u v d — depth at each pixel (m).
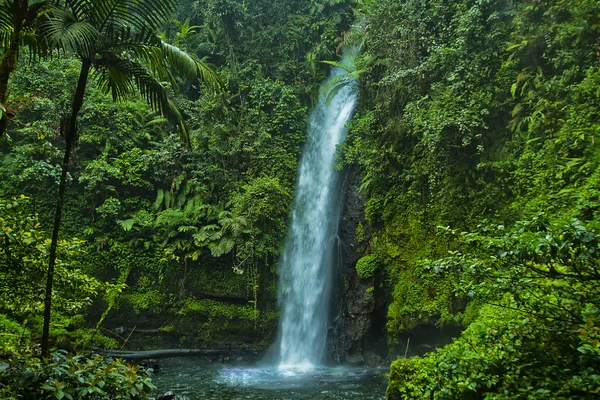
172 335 16.09
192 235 16.55
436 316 12.27
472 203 12.21
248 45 19.89
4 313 12.70
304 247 17.23
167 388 11.10
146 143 18.39
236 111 18.81
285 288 16.83
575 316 4.11
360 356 14.34
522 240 3.93
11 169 15.29
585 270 3.86
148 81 6.43
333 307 15.59
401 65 14.30
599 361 4.12
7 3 5.48
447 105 12.27
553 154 10.04
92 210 16.56
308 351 15.52
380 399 9.84
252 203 16.47
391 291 14.20
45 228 15.99
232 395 10.36
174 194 17.42
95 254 16.09
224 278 16.48
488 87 11.92
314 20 20.52
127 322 15.84
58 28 5.14
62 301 7.29
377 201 14.95
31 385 5.14
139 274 16.47
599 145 8.84
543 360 4.40
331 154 17.73
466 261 4.38
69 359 5.66
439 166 12.88
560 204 8.98
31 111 15.27
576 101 9.77
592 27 9.73
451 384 4.83
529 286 4.23
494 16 11.72
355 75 16.52
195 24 21.58
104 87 6.58
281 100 18.59
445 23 13.61
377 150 14.96
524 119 11.05
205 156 17.72
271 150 18.12
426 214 13.55
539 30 11.01
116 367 5.99
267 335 16.27
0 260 6.29
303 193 18.22
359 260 14.71
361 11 17.80
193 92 19.70
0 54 5.89
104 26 6.02
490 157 12.05
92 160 17.09
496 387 4.68
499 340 4.87
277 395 10.34
